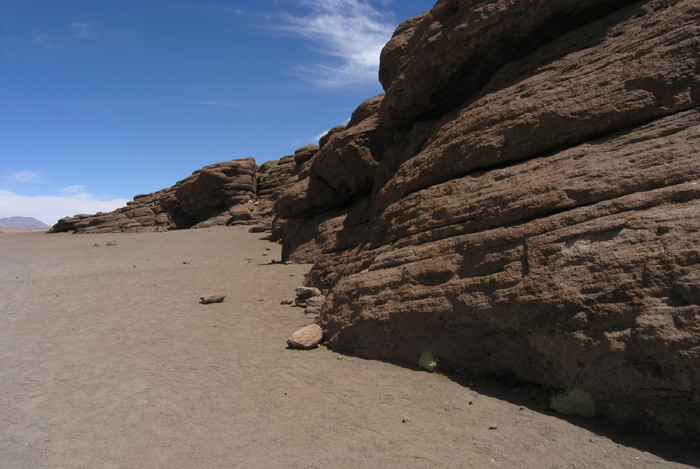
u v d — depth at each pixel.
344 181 15.34
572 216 5.30
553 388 5.02
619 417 4.41
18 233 56.41
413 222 7.37
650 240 4.59
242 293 12.91
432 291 6.36
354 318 7.29
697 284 4.07
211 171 43.75
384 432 4.47
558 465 3.77
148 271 18.53
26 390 5.91
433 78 8.62
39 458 4.08
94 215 55.81
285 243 19.92
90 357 7.38
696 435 3.98
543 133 6.28
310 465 3.86
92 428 4.71
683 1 5.82
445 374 5.94
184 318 10.12
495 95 7.30
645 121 5.55
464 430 4.45
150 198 66.88
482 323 5.71
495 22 7.36
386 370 6.29
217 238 31.73
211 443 4.31
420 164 8.01
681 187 4.73
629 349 4.32
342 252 12.32
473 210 6.44
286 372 6.38
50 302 12.28
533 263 5.36
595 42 6.49
